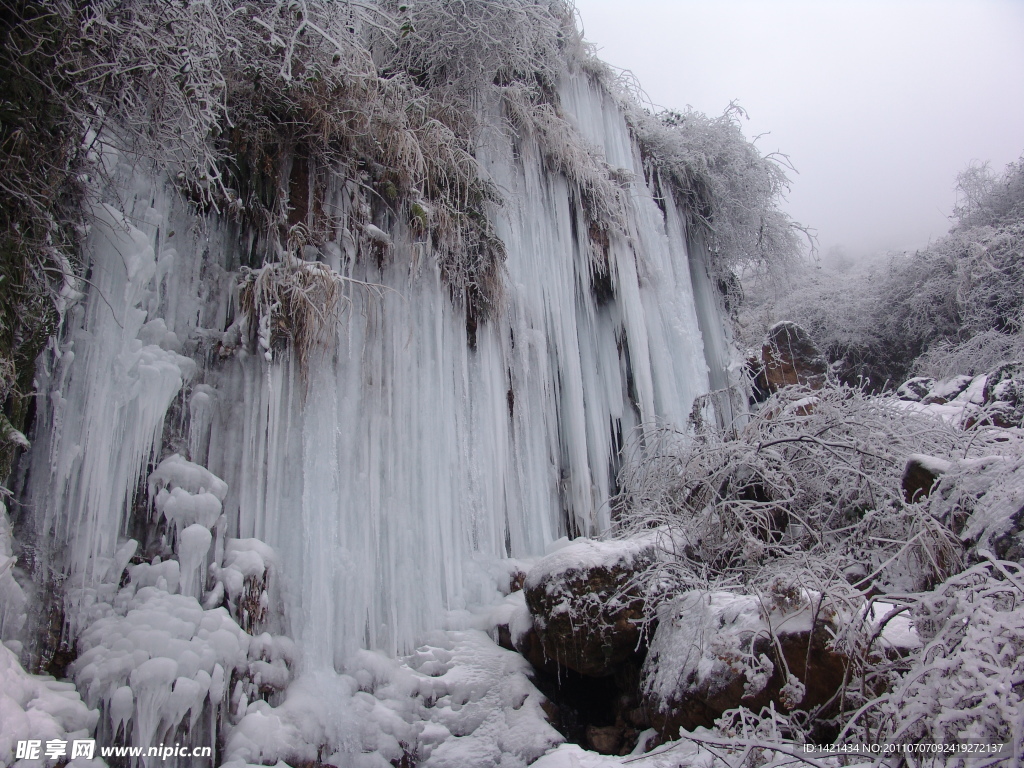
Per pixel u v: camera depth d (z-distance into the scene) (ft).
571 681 13.82
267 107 14.79
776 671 9.98
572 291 21.57
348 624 12.96
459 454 16.57
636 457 21.40
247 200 14.49
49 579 9.96
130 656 9.55
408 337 15.58
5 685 8.15
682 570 13.38
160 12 10.65
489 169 20.10
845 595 10.25
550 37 22.22
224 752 9.95
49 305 10.39
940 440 15.57
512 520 17.76
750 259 32.32
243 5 13.32
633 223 24.49
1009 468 10.48
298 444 13.50
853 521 14.70
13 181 9.83
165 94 11.12
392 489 14.78
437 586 14.89
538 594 13.33
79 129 10.62
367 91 15.46
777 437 15.58
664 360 23.79
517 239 20.22
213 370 13.33
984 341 39.42
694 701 10.65
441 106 18.34
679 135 28.73
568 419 20.39
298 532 12.98
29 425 10.34
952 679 7.36
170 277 13.04
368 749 11.35
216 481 12.09
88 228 11.13
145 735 9.21
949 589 8.53
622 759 10.26
